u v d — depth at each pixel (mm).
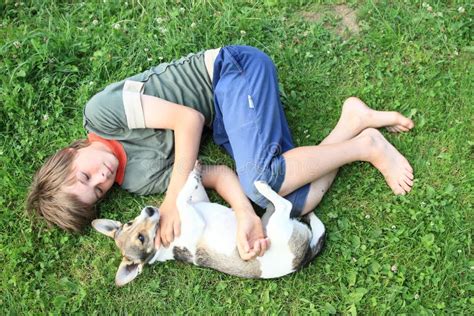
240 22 1985
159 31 2012
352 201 1758
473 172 1729
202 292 1721
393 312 1627
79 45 1998
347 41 1939
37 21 2078
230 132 1674
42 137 1906
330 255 1710
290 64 1934
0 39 2029
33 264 1782
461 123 1790
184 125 1691
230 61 1697
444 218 1696
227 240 1642
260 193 1630
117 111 1690
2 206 1838
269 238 1608
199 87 1768
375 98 1854
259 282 1705
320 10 2004
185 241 1651
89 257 1790
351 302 1647
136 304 1730
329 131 1842
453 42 1890
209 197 1812
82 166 1673
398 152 1752
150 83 1752
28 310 1734
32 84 1955
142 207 1817
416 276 1660
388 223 1723
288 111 1877
